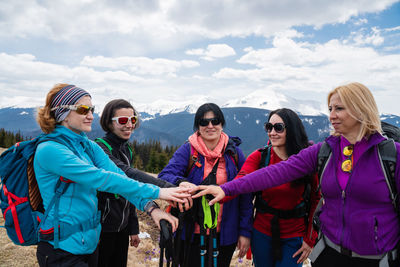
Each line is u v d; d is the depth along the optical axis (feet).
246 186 9.49
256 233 11.38
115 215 10.95
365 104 7.35
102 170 7.76
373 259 7.50
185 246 9.86
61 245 7.42
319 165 8.63
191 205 9.14
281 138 10.80
